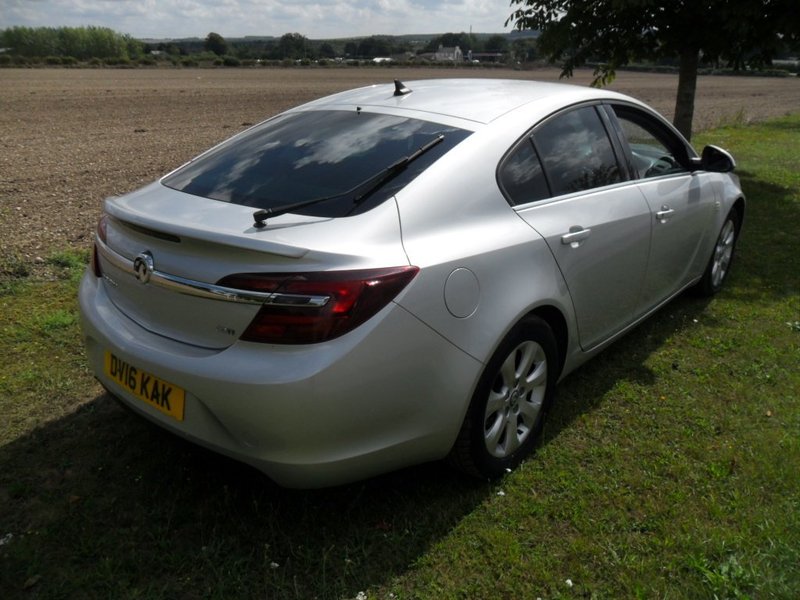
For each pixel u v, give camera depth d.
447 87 3.78
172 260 2.56
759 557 2.62
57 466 3.17
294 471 2.47
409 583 2.53
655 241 4.08
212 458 3.24
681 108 10.20
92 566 2.58
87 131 18.11
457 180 2.88
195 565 2.59
